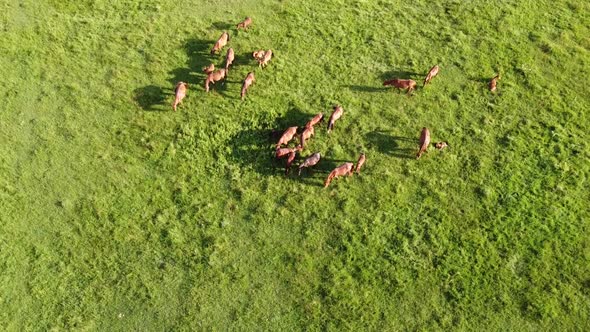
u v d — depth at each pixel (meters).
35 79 20.19
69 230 16.67
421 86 20.31
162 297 15.51
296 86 20.28
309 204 17.33
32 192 17.41
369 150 18.55
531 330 14.94
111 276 15.84
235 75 20.56
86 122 19.14
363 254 16.28
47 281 15.68
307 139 18.61
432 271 15.94
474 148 18.61
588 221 16.88
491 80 20.27
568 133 18.98
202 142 18.66
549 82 20.50
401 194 17.52
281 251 16.41
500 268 15.96
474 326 15.01
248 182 17.81
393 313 15.25
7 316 15.06
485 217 17.00
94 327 14.98
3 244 16.28
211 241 16.52
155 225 16.86
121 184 17.70
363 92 20.16
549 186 17.62
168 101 19.77
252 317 15.20
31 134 18.73
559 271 15.91
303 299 15.51
